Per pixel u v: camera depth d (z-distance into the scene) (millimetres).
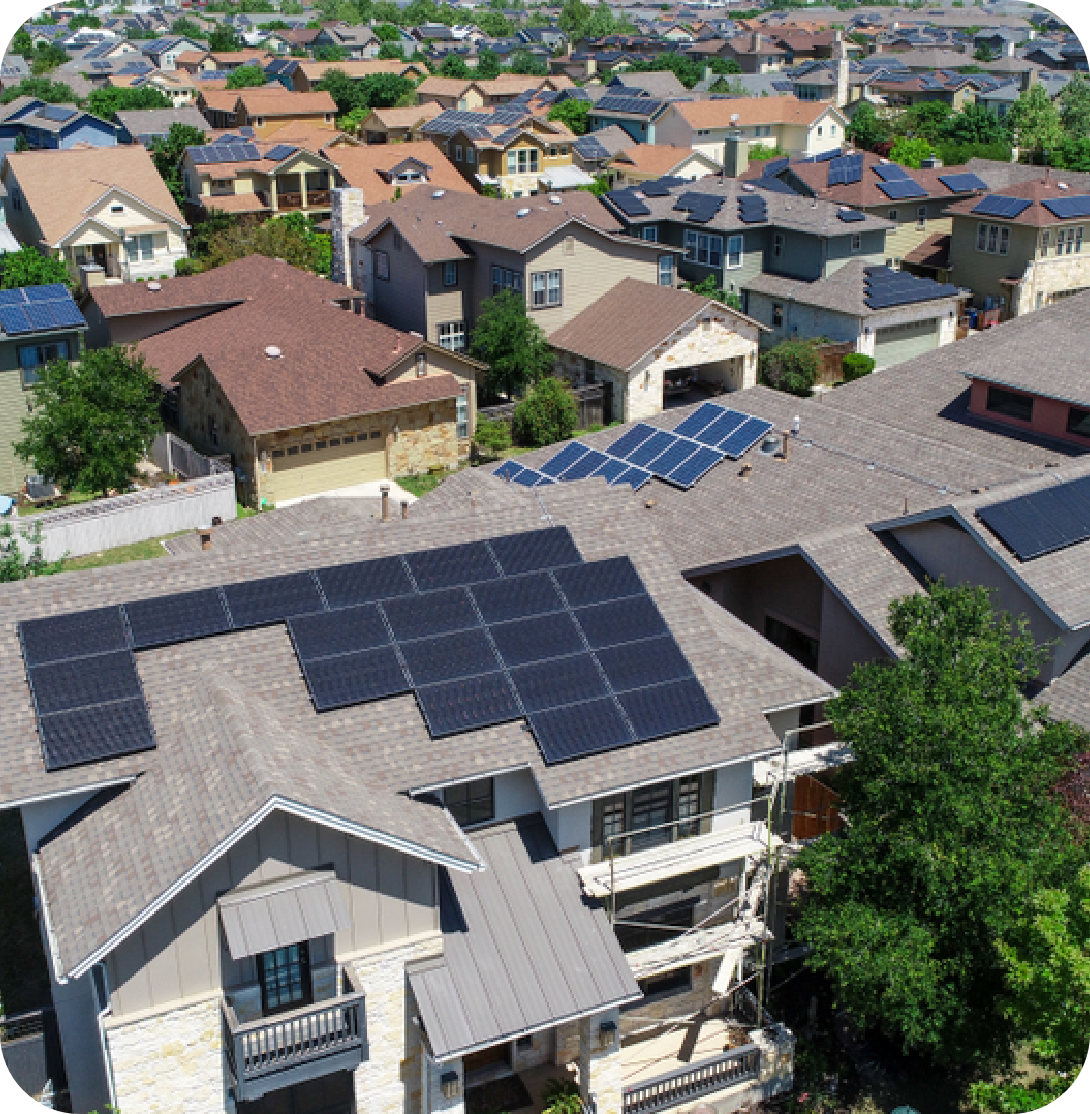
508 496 25906
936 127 105562
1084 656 25766
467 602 20891
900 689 19625
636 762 19516
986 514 25859
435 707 19375
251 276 55844
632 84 135875
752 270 64500
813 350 55844
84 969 15398
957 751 18797
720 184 67375
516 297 54562
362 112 120250
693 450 33750
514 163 88875
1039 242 63312
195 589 20281
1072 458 34500
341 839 17359
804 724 27594
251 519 29578
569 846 19953
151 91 119312
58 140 99375
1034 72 147500
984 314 64750
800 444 34000
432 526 22281
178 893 16297
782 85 144250
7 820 27078
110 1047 16812
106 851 16938
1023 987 17906
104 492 41906
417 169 84125
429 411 47250
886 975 18531
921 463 32469
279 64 156625
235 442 44594
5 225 74625
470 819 20031
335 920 16781
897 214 69812
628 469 33344
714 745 20062
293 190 84188
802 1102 21547
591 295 57250
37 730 17953
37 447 40406
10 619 19344
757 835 21000
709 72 152125
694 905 21766
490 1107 20547
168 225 75250
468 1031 17703
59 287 45250
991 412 38375
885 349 58969
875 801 19750
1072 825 21078
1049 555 25641
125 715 18266
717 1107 21125
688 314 52656
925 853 18484
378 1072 18750
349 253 62500
